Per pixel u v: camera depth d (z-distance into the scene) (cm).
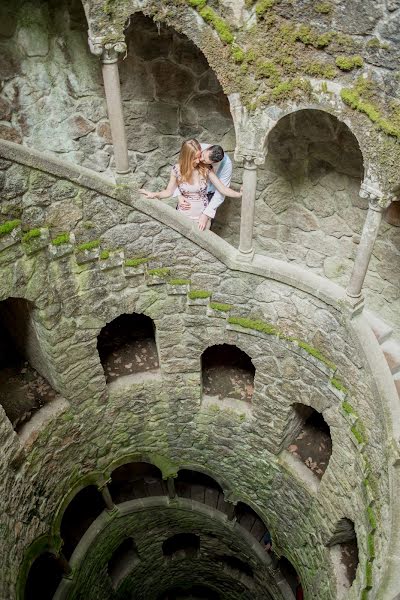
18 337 765
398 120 438
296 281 618
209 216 634
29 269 593
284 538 921
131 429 862
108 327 892
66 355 698
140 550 1162
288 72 475
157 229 641
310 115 568
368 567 546
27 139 633
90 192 592
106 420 820
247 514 1084
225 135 662
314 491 766
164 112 645
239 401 833
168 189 623
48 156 548
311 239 676
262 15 453
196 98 630
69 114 632
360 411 615
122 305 700
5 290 579
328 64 454
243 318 702
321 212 643
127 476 1098
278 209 677
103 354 848
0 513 669
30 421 729
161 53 591
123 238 644
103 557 1051
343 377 630
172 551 1250
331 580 752
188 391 823
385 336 638
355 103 454
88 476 862
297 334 666
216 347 917
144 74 608
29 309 650
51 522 808
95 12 478
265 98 497
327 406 682
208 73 605
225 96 622
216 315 713
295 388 717
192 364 788
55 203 578
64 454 789
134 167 689
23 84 591
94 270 650
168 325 739
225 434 861
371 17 409
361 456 620
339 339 612
